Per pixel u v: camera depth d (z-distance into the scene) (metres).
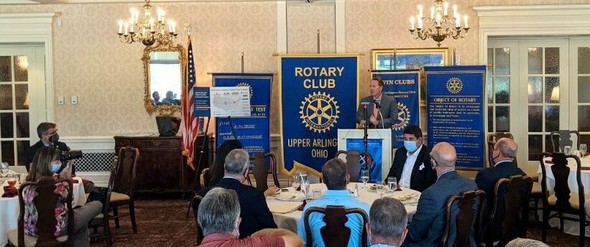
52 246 3.96
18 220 3.94
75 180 4.90
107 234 5.19
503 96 7.88
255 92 7.35
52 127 5.81
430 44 7.60
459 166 7.09
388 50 7.59
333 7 7.71
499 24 7.51
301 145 7.25
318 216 3.01
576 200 5.20
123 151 5.82
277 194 4.21
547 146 7.84
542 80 7.81
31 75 8.12
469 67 6.98
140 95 7.92
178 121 7.61
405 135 4.87
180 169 7.37
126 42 7.87
